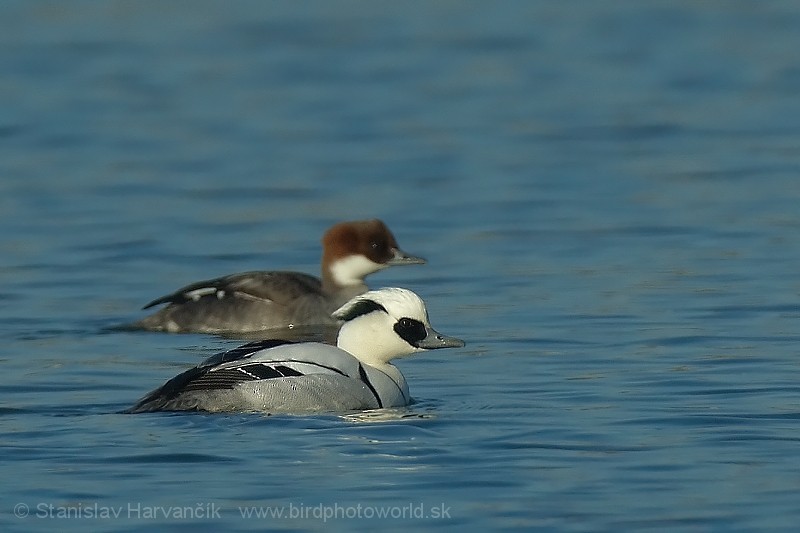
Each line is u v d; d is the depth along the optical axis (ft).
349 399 40.11
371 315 42.37
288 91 115.65
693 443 36.19
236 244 70.23
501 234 71.10
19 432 37.47
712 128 100.07
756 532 29.89
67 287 61.26
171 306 56.08
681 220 72.84
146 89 115.65
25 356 48.98
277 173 87.97
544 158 91.45
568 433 37.35
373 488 32.58
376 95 114.42
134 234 72.08
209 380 40.09
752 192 79.51
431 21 145.79
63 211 77.77
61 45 131.85
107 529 30.19
